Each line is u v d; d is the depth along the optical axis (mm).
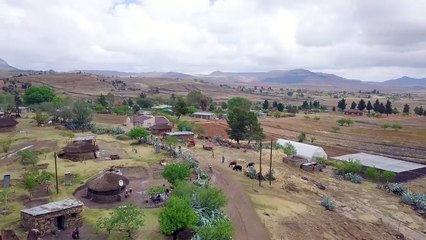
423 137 166375
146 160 91062
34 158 83562
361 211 74312
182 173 68250
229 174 84688
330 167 107500
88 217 55281
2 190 63906
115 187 62969
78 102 147875
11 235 46594
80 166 83250
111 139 117062
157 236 50125
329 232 62031
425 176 100688
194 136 135125
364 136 166625
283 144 123812
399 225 69812
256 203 68000
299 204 71750
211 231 46219
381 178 96000
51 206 52000
